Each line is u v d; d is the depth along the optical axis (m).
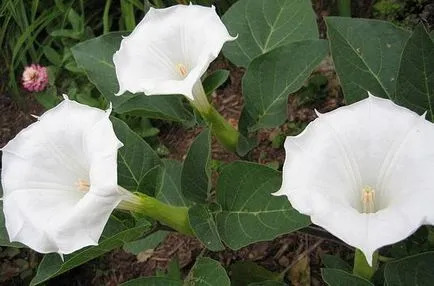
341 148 0.64
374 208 0.65
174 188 0.88
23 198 0.69
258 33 0.89
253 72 0.82
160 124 1.24
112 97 0.86
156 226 0.78
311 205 0.60
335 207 0.60
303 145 0.63
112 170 0.64
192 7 0.77
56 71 1.32
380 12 1.19
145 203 0.74
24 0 1.42
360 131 0.64
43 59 1.40
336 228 0.58
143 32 0.77
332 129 0.64
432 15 1.16
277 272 1.02
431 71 0.73
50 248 0.66
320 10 1.26
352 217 0.59
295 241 1.04
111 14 1.40
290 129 1.14
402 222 0.58
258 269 0.94
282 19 0.88
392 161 0.64
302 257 1.02
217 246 0.73
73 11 1.33
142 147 0.79
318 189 0.61
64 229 0.65
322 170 0.62
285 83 0.82
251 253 1.05
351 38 0.78
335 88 1.15
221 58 1.26
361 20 0.78
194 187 0.76
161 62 0.77
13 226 0.68
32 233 0.67
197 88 0.78
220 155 1.15
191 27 0.76
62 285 1.12
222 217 0.74
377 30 0.78
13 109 1.40
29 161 0.71
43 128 0.71
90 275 1.12
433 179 0.60
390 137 0.64
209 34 0.74
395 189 0.63
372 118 0.64
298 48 0.80
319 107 1.15
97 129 0.67
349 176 0.64
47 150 0.71
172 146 1.21
